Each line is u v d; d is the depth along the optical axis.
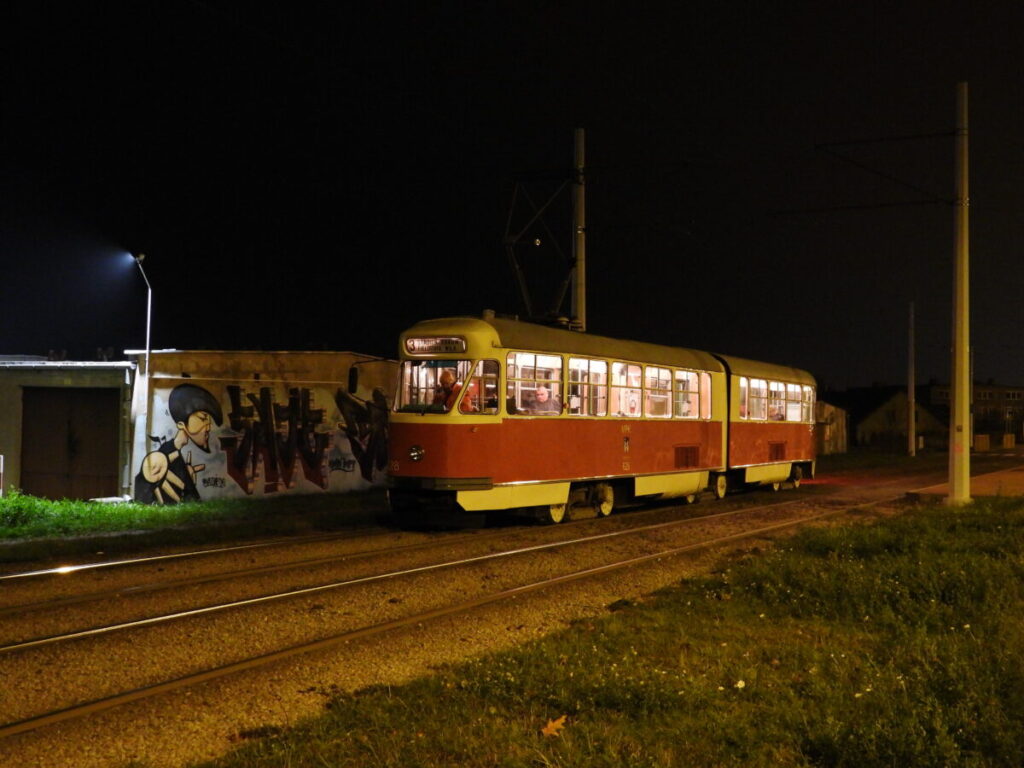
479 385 15.19
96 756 5.59
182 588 10.55
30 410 22.86
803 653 7.68
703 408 21.56
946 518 16.73
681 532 16.25
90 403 22.23
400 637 8.51
